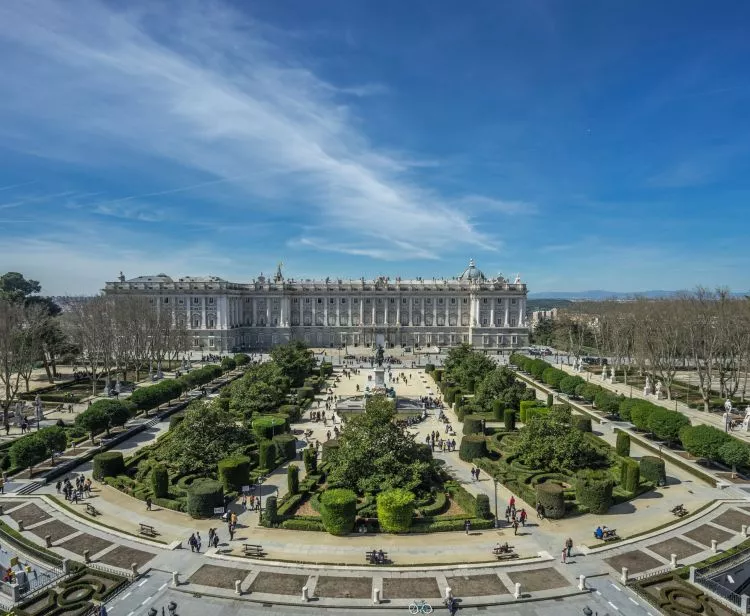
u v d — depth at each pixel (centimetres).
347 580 4788
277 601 4472
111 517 6088
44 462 8000
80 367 17988
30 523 5947
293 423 10575
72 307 17050
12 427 10169
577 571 4969
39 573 4991
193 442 7119
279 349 14462
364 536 5588
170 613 4259
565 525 5912
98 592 4547
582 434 7438
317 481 6919
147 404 10575
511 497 6303
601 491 6200
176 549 5334
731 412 11269
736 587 5212
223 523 5922
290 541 5481
